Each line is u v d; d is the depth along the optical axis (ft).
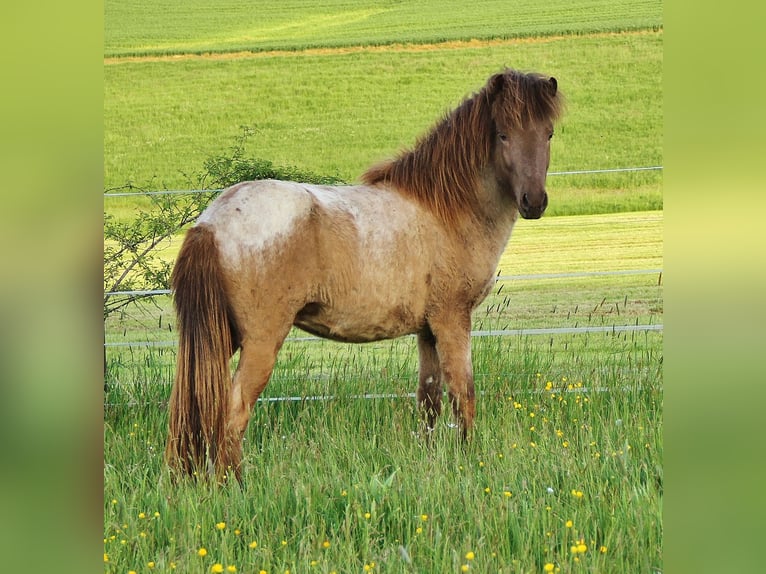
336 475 11.57
